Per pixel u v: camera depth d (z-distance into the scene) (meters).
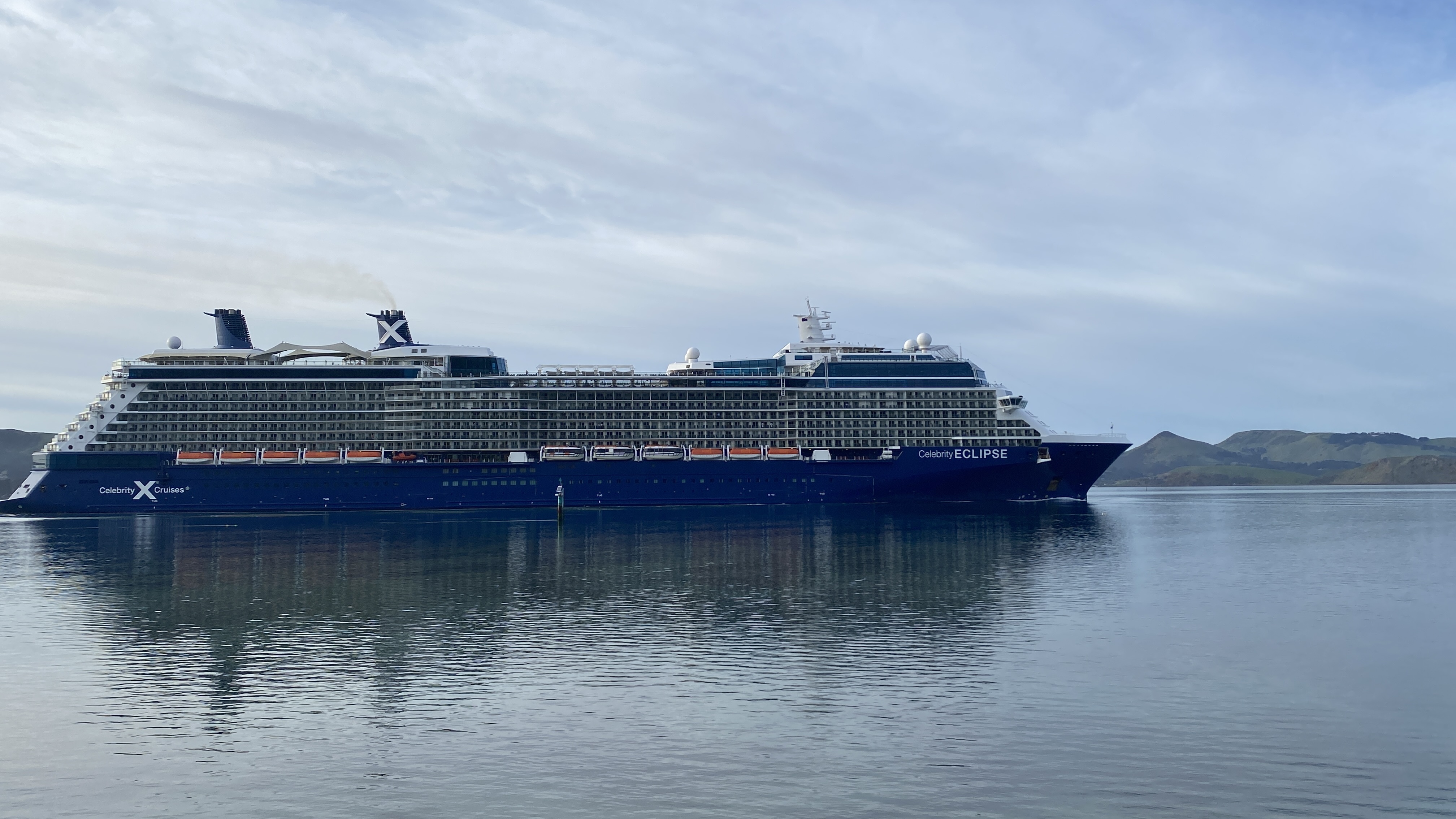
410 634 61.09
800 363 179.50
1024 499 177.25
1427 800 33.94
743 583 81.31
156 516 165.00
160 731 41.97
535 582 82.25
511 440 170.88
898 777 36.12
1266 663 52.16
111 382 170.88
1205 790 34.81
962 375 176.88
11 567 94.56
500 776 36.50
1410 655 54.00
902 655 54.41
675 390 173.88
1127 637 59.03
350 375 172.38
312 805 34.00
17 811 33.62
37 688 48.72
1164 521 165.50
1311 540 124.62
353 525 143.75
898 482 173.12
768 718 43.00
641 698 46.25
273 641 59.12
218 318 184.88
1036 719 42.59
